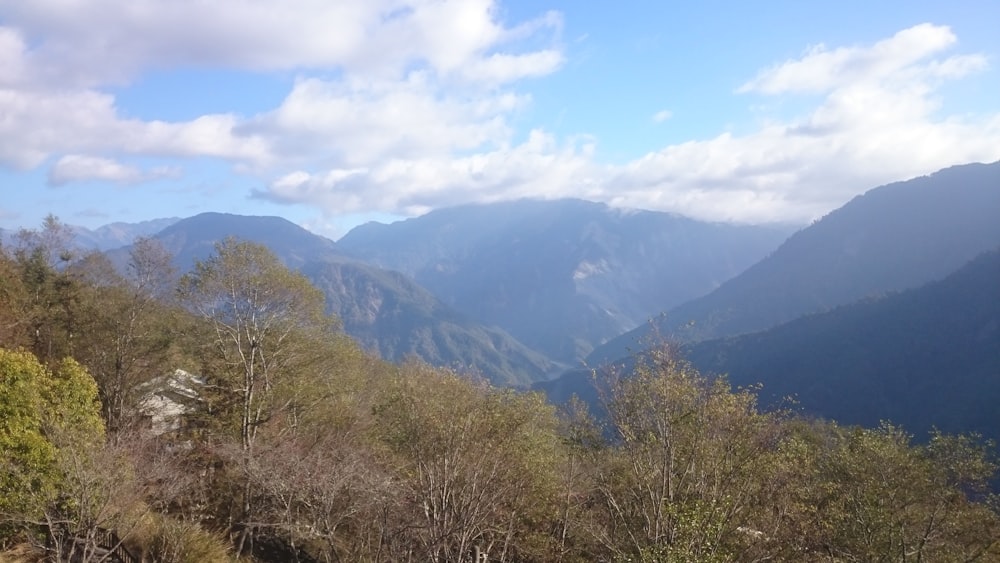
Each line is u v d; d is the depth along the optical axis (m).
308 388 29.23
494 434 19.17
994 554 18.42
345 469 18.06
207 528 22.12
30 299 34.31
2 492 15.16
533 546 20.75
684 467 18.00
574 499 21.30
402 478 19.31
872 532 18.39
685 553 14.45
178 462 21.55
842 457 19.83
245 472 20.47
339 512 19.25
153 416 33.03
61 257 36.38
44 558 16.30
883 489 18.67
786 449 18.89
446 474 17.67
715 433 17.70
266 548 23.72
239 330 29.28
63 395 18.30
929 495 18.70
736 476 17.81
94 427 18.17
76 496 15.20
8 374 16.98
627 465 19.80
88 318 33.75
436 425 18.55
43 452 15.80
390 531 17.67
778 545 17.77
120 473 16.31
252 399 28.53
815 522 18.70
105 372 33.12
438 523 17.72
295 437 24.44
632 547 18.50
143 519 18.08
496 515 19.86
